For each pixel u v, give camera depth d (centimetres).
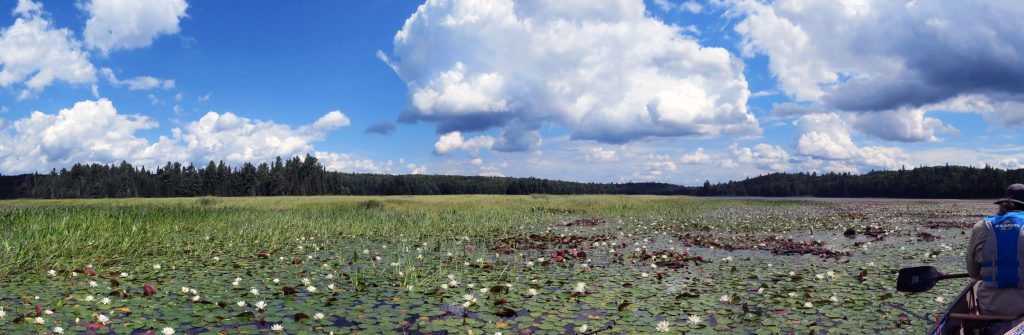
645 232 1670
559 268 924
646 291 718
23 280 762
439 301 654
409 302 645
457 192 11188
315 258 1038
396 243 1333
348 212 2223
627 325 552
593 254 1124
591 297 676
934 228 1866
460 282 777
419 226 1764
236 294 682
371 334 517
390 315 584
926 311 606
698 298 674
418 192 11019
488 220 2048
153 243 1141
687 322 561
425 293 694
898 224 2052
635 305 636
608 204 3372
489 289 719
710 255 1117
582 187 11581
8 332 500
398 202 3122
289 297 668
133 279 781
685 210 3050
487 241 1389
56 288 707
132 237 1118
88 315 566
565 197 4300
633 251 1165
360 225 1684
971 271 420
